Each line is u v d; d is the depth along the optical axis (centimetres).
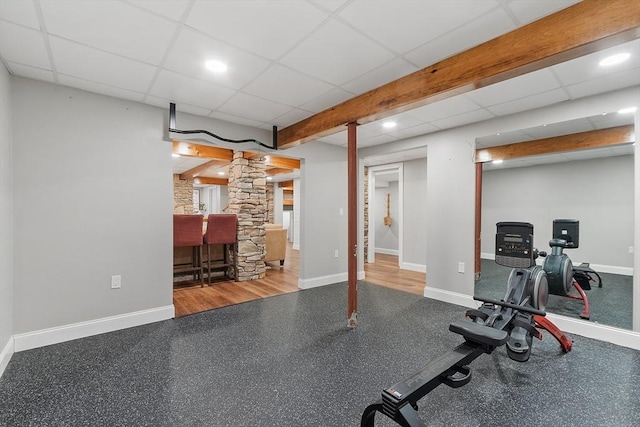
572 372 213
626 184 273
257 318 324
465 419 164
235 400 181
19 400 180
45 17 171
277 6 163
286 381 202
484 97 280
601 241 288
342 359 233
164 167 322
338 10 167
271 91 280
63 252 265
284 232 631
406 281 504
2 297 219
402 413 126
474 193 365
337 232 496
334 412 171
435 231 402
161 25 180
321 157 475
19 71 237
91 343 260
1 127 218
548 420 164
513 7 164
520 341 223
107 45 201
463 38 194
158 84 263
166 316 320
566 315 294
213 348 252
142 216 307
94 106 280
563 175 313
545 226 326
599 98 269
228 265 516
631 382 200
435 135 403
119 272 293
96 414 168
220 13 169
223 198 1052
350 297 300
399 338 272
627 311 272
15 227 243
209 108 325
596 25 154
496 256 299
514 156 341
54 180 261
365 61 225
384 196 838
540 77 237
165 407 175
